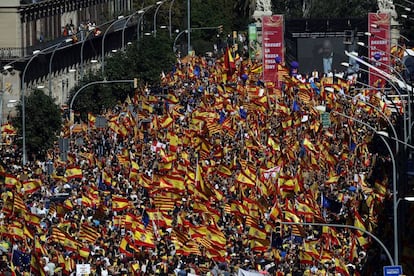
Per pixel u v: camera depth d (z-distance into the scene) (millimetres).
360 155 169875
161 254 124250
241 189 145250
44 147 199875
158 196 140500
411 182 144375
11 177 149875
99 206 139750
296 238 129500
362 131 190500
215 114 196875
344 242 127812
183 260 123000
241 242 129125
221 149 172000
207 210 136750
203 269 119500
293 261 123000
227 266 120812
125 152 172750
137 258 124000
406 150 144625
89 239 128000
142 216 135625
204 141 170000
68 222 135125
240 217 135625
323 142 178000
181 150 173750
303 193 143000
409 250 115312
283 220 131500
